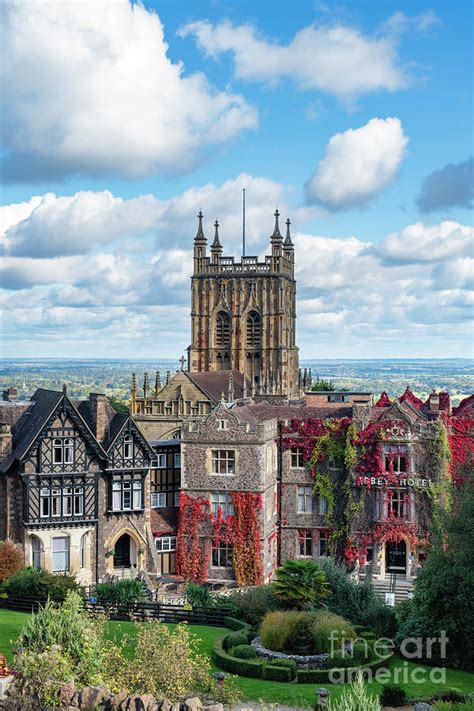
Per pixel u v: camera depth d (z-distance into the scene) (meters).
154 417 115.50
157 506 92.06
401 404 90.56
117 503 84.75
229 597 69.94
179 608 68.56
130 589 71.25
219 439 87.94
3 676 39.19
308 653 58.00
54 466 81.81
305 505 90.25
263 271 160.00
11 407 87.75
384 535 84.81
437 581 60.34
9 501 81.94
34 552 81.88
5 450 83.50
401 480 84.50
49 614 42.66
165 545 89.56
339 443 88.38
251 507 87.00
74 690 38.47
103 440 86.56
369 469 85.88
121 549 87.50
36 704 37.84
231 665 55.59
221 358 162.12
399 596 79.25
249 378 151.75
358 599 65.06
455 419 85.12
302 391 170.88
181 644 47.06
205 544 88.44
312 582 64.25
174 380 120.62
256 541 86.81
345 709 36.75
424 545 83.44
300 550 90.50
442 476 83.62
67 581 70.06
